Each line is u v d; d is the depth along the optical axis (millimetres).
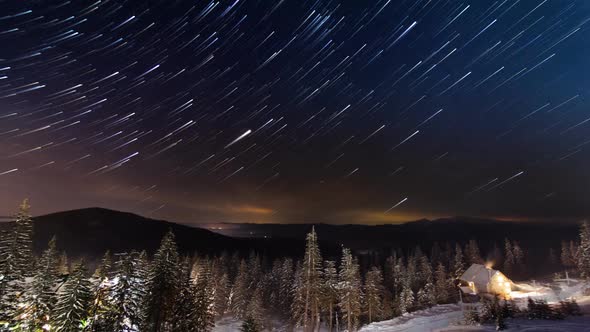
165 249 33438
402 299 56844
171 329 33438
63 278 30750
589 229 63188
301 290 45625
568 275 72062
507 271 82000
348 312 45312
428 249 131500
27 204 32250
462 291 61938
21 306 27016
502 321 27172
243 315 58281
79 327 23625
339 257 127188
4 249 29562
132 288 28500
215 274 63312
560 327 24812
